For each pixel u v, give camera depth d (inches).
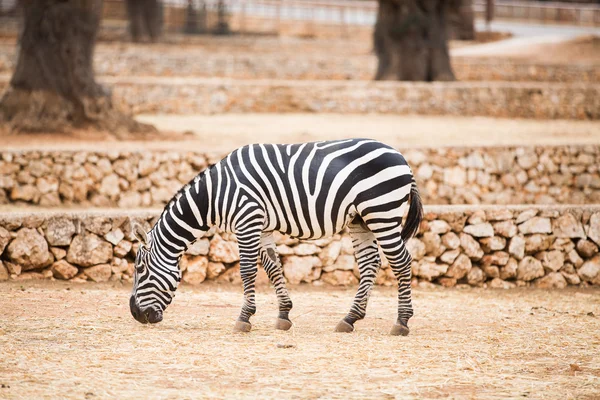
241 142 1221.7
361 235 565.3
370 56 2262.6
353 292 740.7
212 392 422.0
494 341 546.0
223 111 1707.7
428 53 1966.0
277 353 498.3
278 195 539.8
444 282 786.2
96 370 456.1
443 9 1994.3
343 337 546.3
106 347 506.9
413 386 438.3
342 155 541.3
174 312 624.1
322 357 491.2
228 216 544.1
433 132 1398.9
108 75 1998.0
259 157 548.4
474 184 1104.2
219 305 658.2
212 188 546.9
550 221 807.7
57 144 1141.7
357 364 477.7
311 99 1729.8
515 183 1117.7
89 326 562.3
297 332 560.4
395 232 541.0
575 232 809.5
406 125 1523.1
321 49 2728.8
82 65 1251.8
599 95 1792.6
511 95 1781.5
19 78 1248.2
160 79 1847.9
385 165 538.3
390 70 1972.2
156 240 551.5
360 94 1734.7
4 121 1224.2
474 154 1110.4
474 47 2837.1
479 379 454.3
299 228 545.0
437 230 786.2
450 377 456.8
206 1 3105.3
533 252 805.2
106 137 1223.5
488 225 794.8
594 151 1144.2
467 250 789.2
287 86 1727.4
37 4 1249.4
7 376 440.1
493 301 717.9
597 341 552.1
